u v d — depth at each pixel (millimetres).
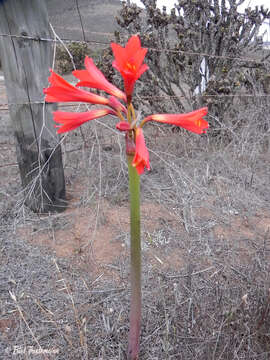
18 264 2172
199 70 4191
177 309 1783
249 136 3779
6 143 4281
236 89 4309
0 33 2254
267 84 4375
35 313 1834
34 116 2441
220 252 2387
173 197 3012
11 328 1747
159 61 3969
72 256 2271
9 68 2346
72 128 1208
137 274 1318
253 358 1566
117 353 1653
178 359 1603
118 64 1023
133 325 1442
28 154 2572
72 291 1987
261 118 4113
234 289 1988
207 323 1666
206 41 4125
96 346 1672
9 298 1921
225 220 2770
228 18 4012
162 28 3939
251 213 2895
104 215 2707
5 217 2650
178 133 3924
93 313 1836
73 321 1793
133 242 1260
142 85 4105
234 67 4184
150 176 3402
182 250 2383
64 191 2809
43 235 2467
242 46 4230
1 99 6906
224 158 3488
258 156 3879
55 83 1123
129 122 1126
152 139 3750
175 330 1631
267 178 3494
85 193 2910
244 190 3131
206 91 3898
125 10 3641
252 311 1711
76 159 3408
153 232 2553
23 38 2213
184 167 3453
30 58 2285
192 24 3938
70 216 2686
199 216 2795
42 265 2174
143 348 1683
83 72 1127
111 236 2486
